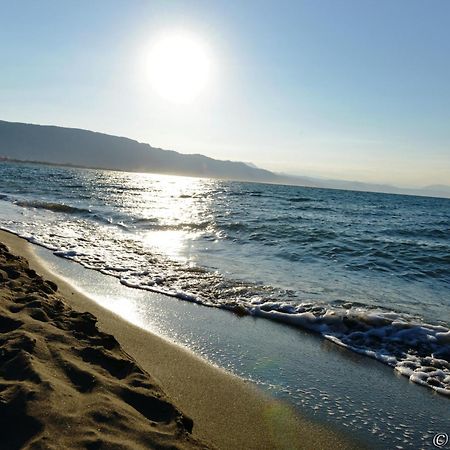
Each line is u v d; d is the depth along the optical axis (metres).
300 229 16.67
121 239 13.00
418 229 20.69
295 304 7.14
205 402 3.86
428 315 7.01
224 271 9.45
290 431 3.54
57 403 2.73
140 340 5.23
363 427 3.71
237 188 75.00
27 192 29.86
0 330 3.90
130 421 2.76
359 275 10.02
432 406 4.16
